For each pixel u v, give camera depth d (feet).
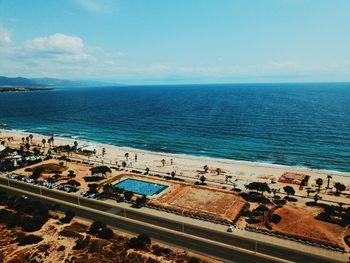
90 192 365.20
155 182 410.52
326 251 237.86
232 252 236.43
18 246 238.68
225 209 317.83
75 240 248.11
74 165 495.82
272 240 254.88
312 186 389.19
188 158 544.62
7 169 463.01
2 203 327.47
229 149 601.21
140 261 219.20
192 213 307.99
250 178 426.51
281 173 447.83
